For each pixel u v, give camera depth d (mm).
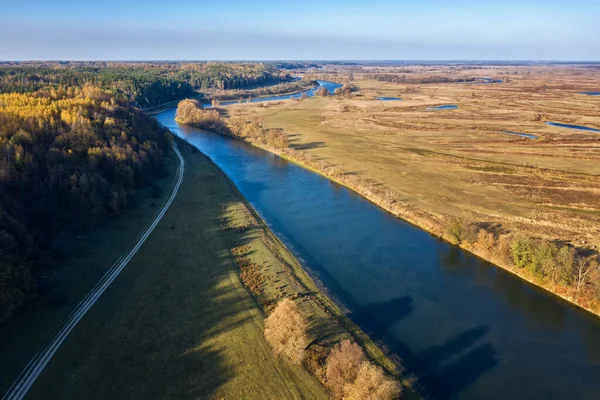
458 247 73438
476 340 50000
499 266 66625
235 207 86500
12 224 57906
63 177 75375
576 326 52625
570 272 57719
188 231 74000
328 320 51312
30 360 42312
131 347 45312
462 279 63219
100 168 86688
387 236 77500
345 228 80688
